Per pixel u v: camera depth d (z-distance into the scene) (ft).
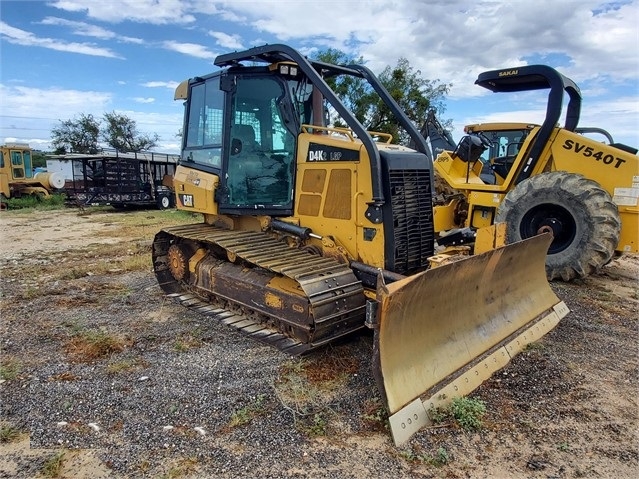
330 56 69.51
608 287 21.49
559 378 12.28
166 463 9.00
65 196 73.97
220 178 16.79
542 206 22.07
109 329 15.92
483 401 11.10
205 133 17.76
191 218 52.54
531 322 14.93
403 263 13.83
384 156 13.35
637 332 15.81
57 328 16.07
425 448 9.39
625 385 12.05
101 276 23.66
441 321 11.68
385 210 13.39
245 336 14.84
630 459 9.16
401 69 74.74
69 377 12.42
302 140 14.99
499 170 29.55
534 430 10.07
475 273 12.34
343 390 11.60
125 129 159.53
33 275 23.93
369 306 9.74
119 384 12.02
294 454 9.23
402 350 10.46
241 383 11.96
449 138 34.94
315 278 12.69
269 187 15.78
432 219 15.02
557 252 21.70
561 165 23.53
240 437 9.77
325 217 14.57
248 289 15.21
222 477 8.61
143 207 67.36
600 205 20.49
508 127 32.55
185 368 12.88
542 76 23.95
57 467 8.86
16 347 14.43
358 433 9.88
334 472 8.73
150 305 18.54
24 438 9.86
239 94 15.90
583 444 9.63
